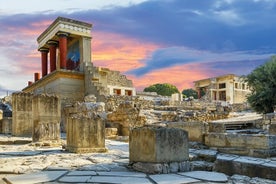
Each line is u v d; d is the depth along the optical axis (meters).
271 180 5.86
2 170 5.59
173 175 5.35
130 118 16.70
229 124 19.33
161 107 25.48
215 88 56.59
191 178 5.07
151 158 5.66
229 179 5.42
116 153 8.78
